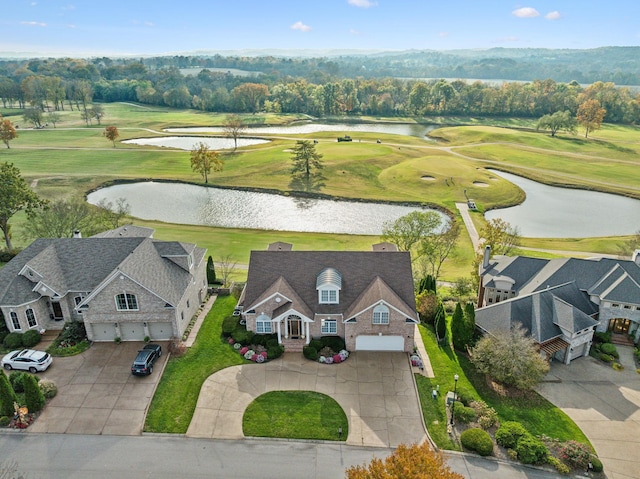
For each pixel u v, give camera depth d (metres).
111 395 32.62
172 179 108.44
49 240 43.41
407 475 19.86
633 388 35.12
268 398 32.59
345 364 36.50
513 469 27.36
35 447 28.12
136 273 37.41
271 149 134.25
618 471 27.55
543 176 115.88
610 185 108.94
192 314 43.22
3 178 55.91
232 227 80.81
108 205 83.31
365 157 124.31
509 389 34.53
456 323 38.91
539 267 46.31
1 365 35.25
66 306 40.28
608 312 40.91
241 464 27.28
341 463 27.48
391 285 39.34
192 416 30.88
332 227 81.69
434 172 112.06
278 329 37.75
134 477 26.28
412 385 34.22
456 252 68.50
